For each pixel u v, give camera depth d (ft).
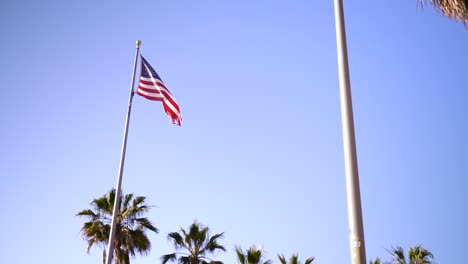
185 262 104.37
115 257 96.89
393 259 133.39
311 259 103.24
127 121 65.82
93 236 97.81
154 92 67.97
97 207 101.35
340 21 30.30
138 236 98.53
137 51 70.79
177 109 67.31
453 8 34.14
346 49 29.37
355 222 24.06
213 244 106.42
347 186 25.18
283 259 104.17
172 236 106.11
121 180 62.64
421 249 133.39
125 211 100.48
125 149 64.44
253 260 97.35
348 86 28.07
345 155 26.08
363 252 23.35
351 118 27.02
